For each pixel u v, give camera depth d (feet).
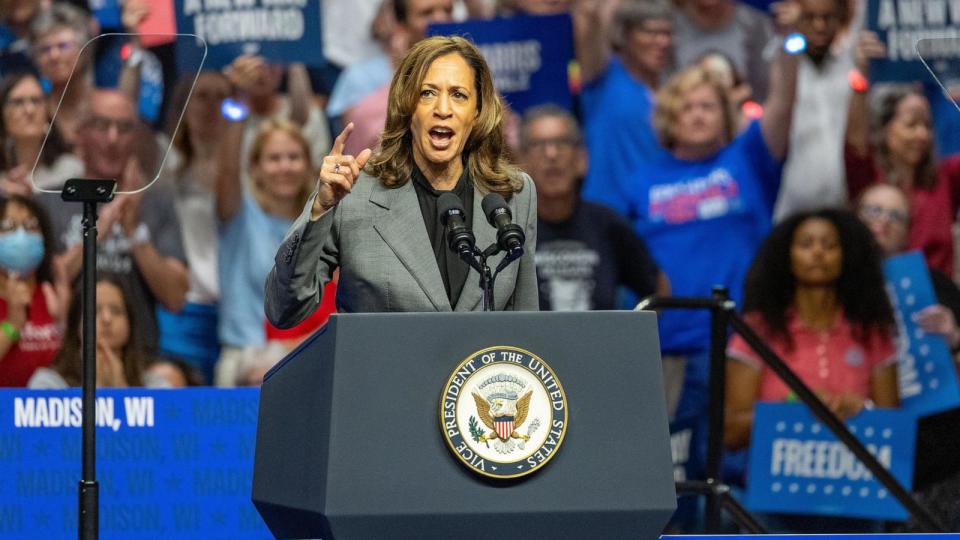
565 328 26.53
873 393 68.03
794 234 68.90
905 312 69.00
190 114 68.54
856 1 70.95
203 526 51.62
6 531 50.21
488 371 25.79
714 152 70.49
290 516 28.37
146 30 69.56
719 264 70.08
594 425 26.30
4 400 50.39
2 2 68.03
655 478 26.30
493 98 33.58
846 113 71.00
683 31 70.64
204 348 68.28
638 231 70.18
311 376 27.32
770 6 71.00
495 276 30.37
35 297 66.03
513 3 71.31
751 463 66.18
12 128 66.44
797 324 68.54
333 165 28.40
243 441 51.96
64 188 35.45
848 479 65.62
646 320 26.99
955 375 68.23
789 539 33.58
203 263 68.49
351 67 70.74
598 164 70.85
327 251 32.22
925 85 71.31
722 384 54.19
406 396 25.62
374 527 25.18
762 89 71.10
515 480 25.72
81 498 35.14
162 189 68.03
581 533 26.16
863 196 70.54
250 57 69.51
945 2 71.31
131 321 67.00
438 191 33.17
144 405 51.37
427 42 32.86
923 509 56.24
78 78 58.85
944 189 70.95
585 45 70.85
